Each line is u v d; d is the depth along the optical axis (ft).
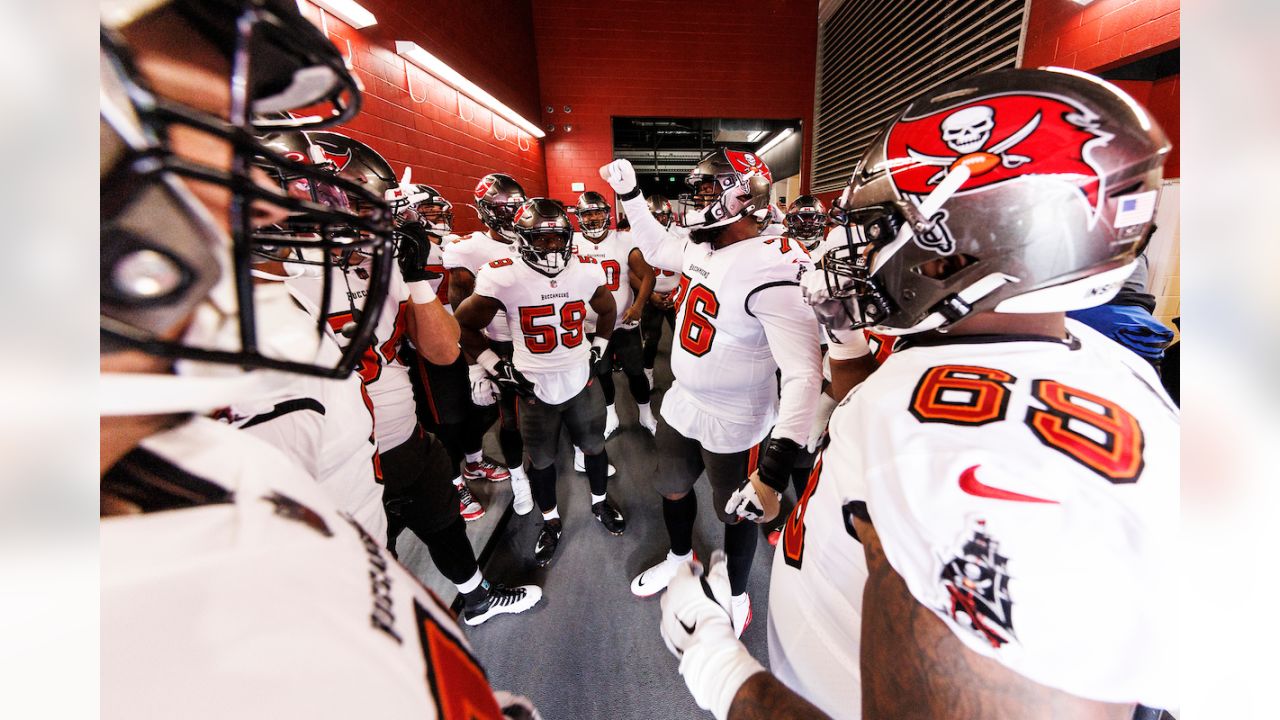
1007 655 0.94
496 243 8.07
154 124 0.58
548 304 5.36
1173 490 0.97
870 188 1.57
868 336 3.01
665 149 20.29
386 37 8.25
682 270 4.39
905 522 1.09
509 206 7.49
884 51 14.69
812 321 3.27
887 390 1.37
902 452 1.16
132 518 0.65
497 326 6.93
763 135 22.11
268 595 0.69
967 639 0.98
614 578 5.60
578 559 5.94
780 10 18.94
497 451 9.13
